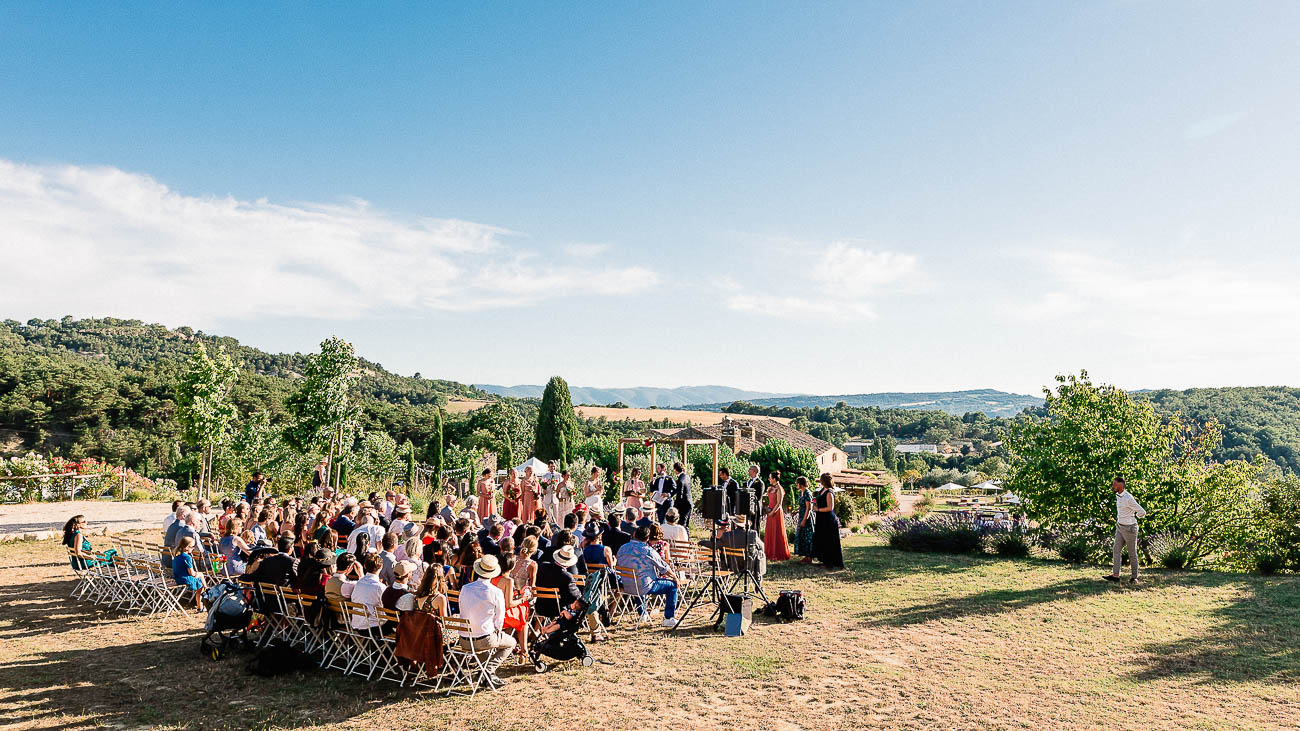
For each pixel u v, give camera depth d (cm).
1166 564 1380
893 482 6047
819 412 14500
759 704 659
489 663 707
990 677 737
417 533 979
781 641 863
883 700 670
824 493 1349
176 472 4609
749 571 1001
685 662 780
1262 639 866
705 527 2059
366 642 735
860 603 1063
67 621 916
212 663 758
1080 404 1625
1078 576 1261
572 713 634
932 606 1042
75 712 625
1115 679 731
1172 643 855
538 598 775
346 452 2531
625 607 986
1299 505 1516
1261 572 1293
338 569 760
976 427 13812
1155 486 1512
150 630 877
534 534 870
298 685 698
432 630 682
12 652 790
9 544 1498
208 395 2294
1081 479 1558
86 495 2469
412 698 668
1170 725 617
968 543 1548
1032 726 613
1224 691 698
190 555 966
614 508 1714
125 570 1020
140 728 594
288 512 1234
